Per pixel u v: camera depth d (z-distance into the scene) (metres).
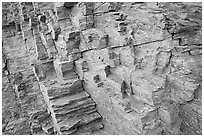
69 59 16.27
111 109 14.02
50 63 17.97
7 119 16.22
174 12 13.53
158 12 13.03
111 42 14.70
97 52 15.04
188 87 12.12
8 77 18.80
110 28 14.70
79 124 14.41
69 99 14.97
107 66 14.36
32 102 16.67
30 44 19.80
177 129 12.20
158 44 12.90
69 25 17.02
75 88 15.70
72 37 16.00
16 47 20.73
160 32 12.71
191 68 12.31
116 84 13.44
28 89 17.48
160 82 12.41
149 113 12.05
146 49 13.34
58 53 17.62
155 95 12.11
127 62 13.85
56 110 14.40
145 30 13.38
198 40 13.16
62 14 17.11
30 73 18.47
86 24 15.76
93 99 15.40
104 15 15.08
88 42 15.52
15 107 16.91
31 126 15.54
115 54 14.36
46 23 18.84
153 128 12.07
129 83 13.34
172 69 12.85
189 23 13.22
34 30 19.92
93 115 14.93
